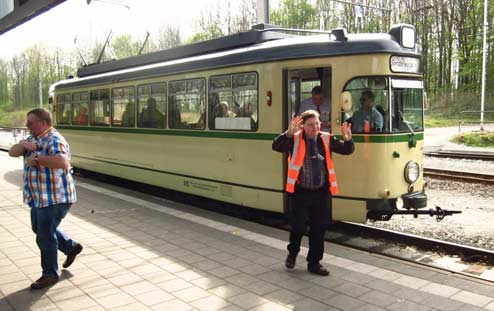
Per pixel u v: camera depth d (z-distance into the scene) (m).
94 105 13.27
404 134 7.30
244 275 5.49
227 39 9.05
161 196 11.43
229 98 8.57
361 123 7.09
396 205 7.24
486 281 5.34
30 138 5.05
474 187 11.30
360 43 7.07
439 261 6.44
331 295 4.92
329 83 7.63
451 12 49.91
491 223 8.38
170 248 6.54
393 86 7.10
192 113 9.47
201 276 5.46
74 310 4.57
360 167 7.09
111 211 8.92
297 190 5.41
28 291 5.03
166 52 10.66
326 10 49.62
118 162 12.27
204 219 8.25
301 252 6.43
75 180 14.02
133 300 4.80
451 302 4.75
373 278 5.40
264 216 9.04
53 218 5.07
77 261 5.98
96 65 13.80
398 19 48.03
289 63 7.55
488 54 45.69
